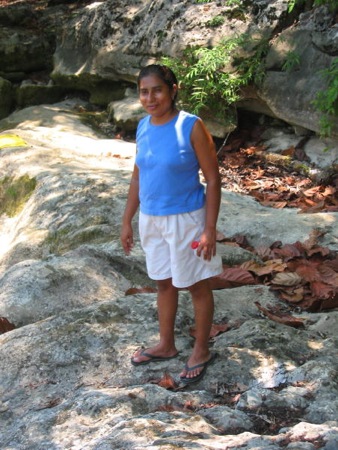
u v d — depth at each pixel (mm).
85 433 2857
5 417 3164
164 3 8367
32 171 6363
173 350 3436
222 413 2945
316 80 6820
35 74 9703
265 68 7199
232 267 4637
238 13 7617
